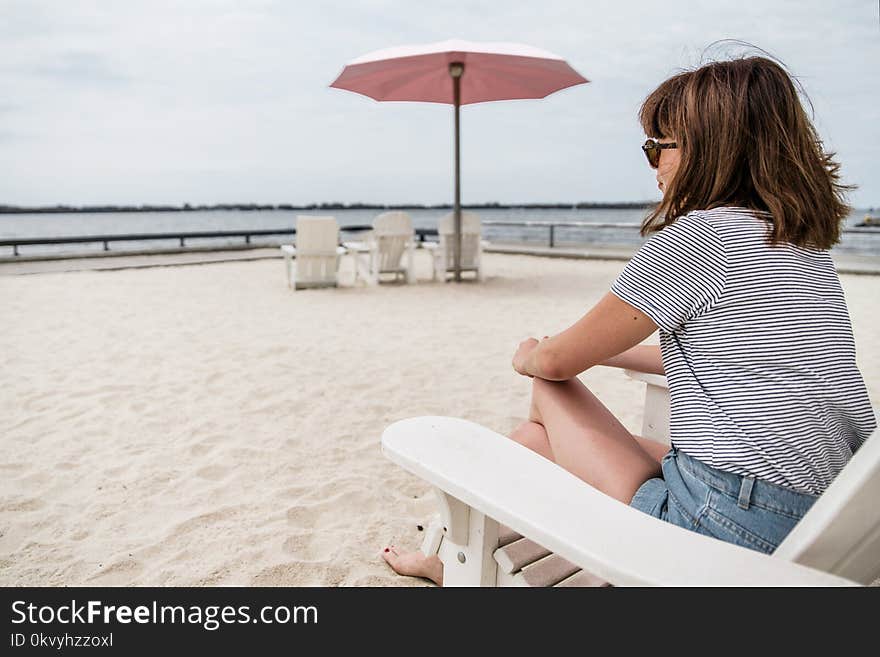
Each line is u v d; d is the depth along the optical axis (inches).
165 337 213.2
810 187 44.1
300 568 78.9
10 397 147.7
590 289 339.3
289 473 107.8
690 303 42.9
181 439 122.7
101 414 136.6
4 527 88.9
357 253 376.2
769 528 40.2
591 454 51.8
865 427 43.7
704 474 42.8
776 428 40.6
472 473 42.3
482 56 306.5
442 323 243.4
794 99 45.5
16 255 461.7
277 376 166.7
